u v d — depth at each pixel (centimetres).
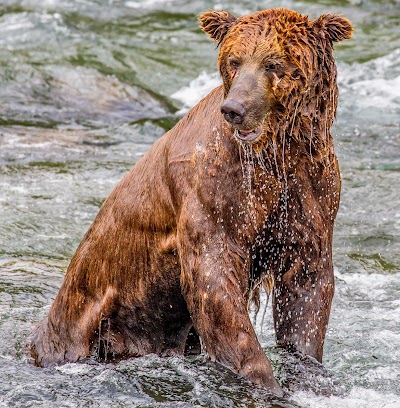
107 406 1040
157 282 1086
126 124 2350
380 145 2122
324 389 1052
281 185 986
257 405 1000
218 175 983
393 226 1631
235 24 991
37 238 1591
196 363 1127
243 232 998
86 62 2808
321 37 962
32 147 2117
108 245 1117
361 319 1310
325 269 1032
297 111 955
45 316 1268
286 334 1065
